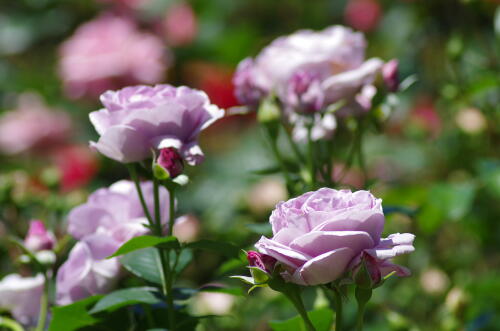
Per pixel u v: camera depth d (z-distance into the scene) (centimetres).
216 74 238
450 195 153
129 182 131
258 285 116
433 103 225
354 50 136
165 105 119
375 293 168
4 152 235
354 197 114
